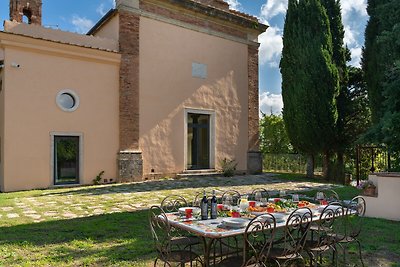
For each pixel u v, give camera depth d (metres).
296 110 14.63
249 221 3.66
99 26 15.27
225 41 17.12
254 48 18.30
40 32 12.52
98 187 12.02
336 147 15.16
